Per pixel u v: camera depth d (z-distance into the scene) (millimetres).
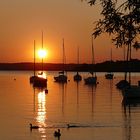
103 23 10891
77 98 74625
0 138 30859
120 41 10992
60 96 79750
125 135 32531
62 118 43500
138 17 10531
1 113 48594
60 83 136625
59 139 30656
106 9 10781
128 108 55625
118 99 72188
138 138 31266
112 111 51375
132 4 10531
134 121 40875
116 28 10867
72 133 33250
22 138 30875
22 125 37812
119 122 40000
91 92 91875
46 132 33719
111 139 30906
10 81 157250
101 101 68000
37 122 40062
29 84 130875
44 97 77000
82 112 50094
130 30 10820
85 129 35406
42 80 113562
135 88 67750
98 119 42469
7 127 36500
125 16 10688
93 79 127125
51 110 52688
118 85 106750
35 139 30531
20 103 63438
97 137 31578
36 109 53969
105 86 118125
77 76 152375
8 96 78500
